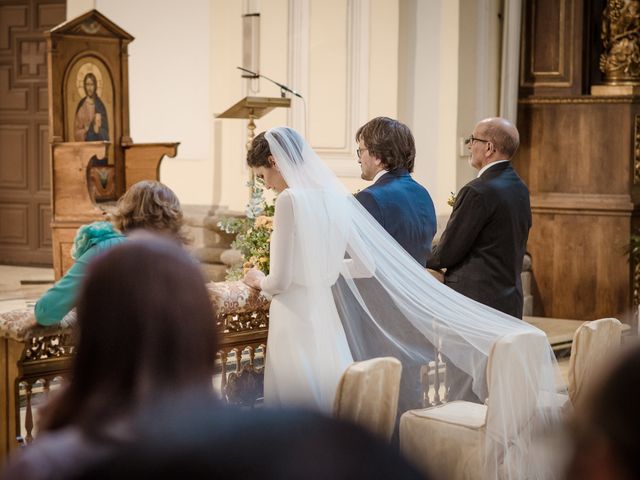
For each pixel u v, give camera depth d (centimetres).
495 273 424
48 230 955
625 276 761
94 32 729
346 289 343
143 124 873
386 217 350
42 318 304
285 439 64
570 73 773
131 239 138
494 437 323
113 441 102
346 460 63
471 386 372
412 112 753
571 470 78
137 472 63
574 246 775
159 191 295
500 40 780
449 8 734
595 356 374
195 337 131
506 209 424
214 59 827
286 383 332
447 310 351
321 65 766
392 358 306
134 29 870
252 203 437
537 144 785
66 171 705
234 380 378
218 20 823
